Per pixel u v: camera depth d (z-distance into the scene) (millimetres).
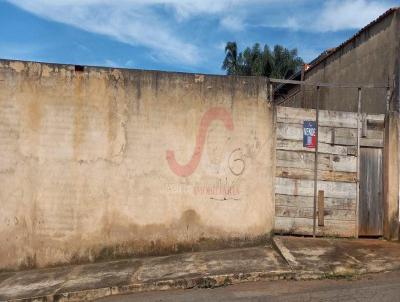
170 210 8062
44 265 7910
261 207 8203
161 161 8086
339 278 6391
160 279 6543
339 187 8531
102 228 7984
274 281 6449
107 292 6363
